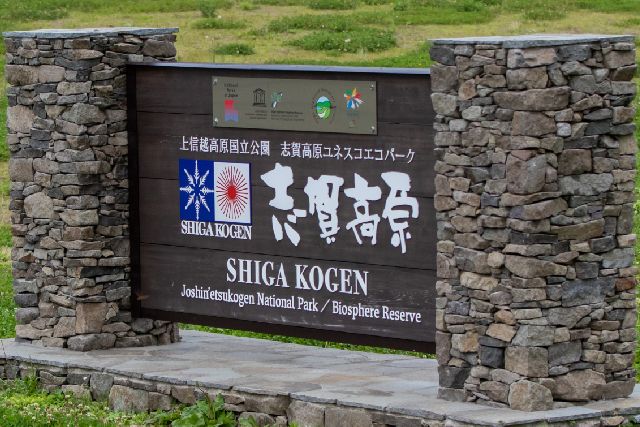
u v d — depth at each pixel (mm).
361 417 10461
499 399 10219
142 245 12781
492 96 10023
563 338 10148
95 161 12641
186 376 11523
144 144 12617
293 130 11602
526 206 9906
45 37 12633
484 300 10250
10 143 12977
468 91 10133
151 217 12680
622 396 10477
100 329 12836
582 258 10180
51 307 12922
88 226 12680
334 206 11430
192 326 14820
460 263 10359
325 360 12320
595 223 10195
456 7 35188
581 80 10000
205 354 12633
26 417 11359
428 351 11008
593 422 10070
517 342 10094
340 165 11352
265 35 32469
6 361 12648
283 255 11828
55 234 12789
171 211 12547
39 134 12789
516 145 9914
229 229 12172
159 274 12727
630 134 10352
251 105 11844
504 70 9938
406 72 10797
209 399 11164
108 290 12836
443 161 10367
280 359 12383
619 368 10445
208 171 12227
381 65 28656
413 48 30594
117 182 12781
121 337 12938
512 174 9945
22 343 13117
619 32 31609
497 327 10195
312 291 11680
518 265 10016
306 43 30906
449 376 10492
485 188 10148
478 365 10344
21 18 34969
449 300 10469
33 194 12883
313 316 11695
